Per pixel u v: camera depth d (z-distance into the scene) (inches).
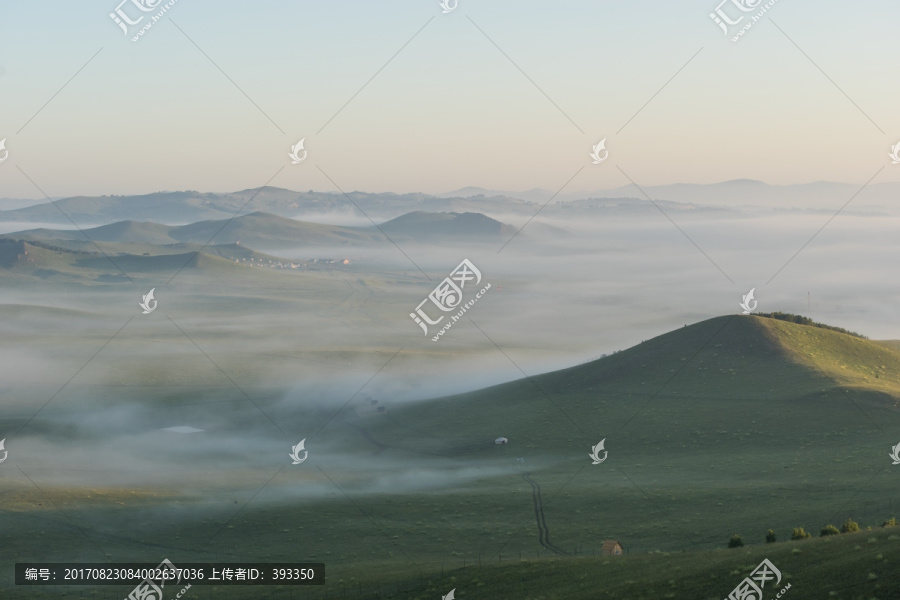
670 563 2265.0
